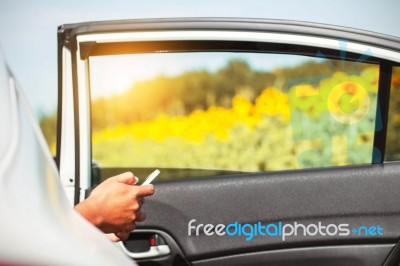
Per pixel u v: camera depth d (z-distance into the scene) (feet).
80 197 9.62
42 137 4.60
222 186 10.34
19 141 4.14
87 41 9.73
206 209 10.29
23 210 3.55
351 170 10.37
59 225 3.72
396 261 10.27
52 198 4.00
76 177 9.66
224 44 10.07
